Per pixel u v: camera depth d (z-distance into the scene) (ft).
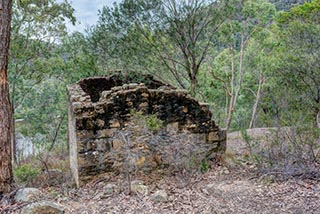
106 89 32.07
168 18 30.32
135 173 18.29
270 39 42.75
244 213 12.30
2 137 15.23
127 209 13.08
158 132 19.24
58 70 44.73
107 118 18.42
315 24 27.68
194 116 20.22
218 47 44.78
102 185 17.37
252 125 51.75
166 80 36.11
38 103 53.36
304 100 25.31
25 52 43.14
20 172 19.44
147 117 19.03
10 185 15.43
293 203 12.91
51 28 43.98
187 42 31.76
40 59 44.52
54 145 45.27
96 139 18.28
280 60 29.01
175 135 19.52
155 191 15.39
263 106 34.60
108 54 33.22
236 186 15.52
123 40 31.81
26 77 45.57
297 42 27.86
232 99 50.42
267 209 12.55
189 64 33.42
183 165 18.81
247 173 17.65
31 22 42.68
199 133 20.31
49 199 14.89
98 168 18.26
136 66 33.01
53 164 25.25
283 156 17.92
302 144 18.15
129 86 19.27
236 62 53.83
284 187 14.78
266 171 16.74
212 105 48.91
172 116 19.76
